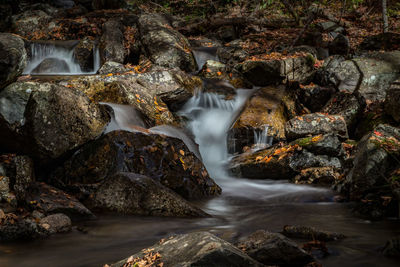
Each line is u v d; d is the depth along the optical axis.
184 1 17.02
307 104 9.52
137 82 8.31
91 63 11.91
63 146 5.67
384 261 3.44
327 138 7.21
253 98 9.34
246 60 10.76
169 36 11.18
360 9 16.16
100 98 7.57
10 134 5.45
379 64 9.68
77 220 4.93
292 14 14.24
